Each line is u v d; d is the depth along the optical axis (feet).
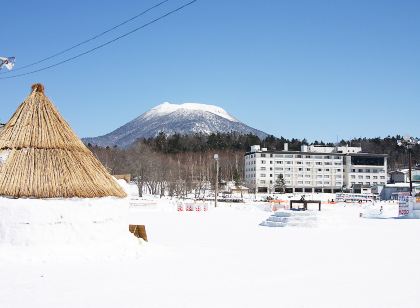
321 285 46.98
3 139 68.49
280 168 507.30
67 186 63.52
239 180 498.69
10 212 59.98
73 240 62.03
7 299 40.14
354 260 63.05
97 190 65.51
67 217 61.98
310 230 109.40
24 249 59.06
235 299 41.01
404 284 47.65
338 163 516.32
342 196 347.97
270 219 123.24
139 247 67.51
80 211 62.95
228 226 118.83
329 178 513.86
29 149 66.39
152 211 183.32
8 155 65.82
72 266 55.77
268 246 78.07
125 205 69.51
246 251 71.56
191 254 67.56
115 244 65.26
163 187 404.16
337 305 39.42
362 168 515.91
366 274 52.90
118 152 467.52
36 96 73.20
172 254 67.10
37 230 60.18
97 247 63.05
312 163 512.63
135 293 42.78
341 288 45.70
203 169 481.87
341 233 102.27
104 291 43.39
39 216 60.44
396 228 116.57
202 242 83.05
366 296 42.55
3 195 61.11
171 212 179.11
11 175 63.26
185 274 52.08
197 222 131.03
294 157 510.58
